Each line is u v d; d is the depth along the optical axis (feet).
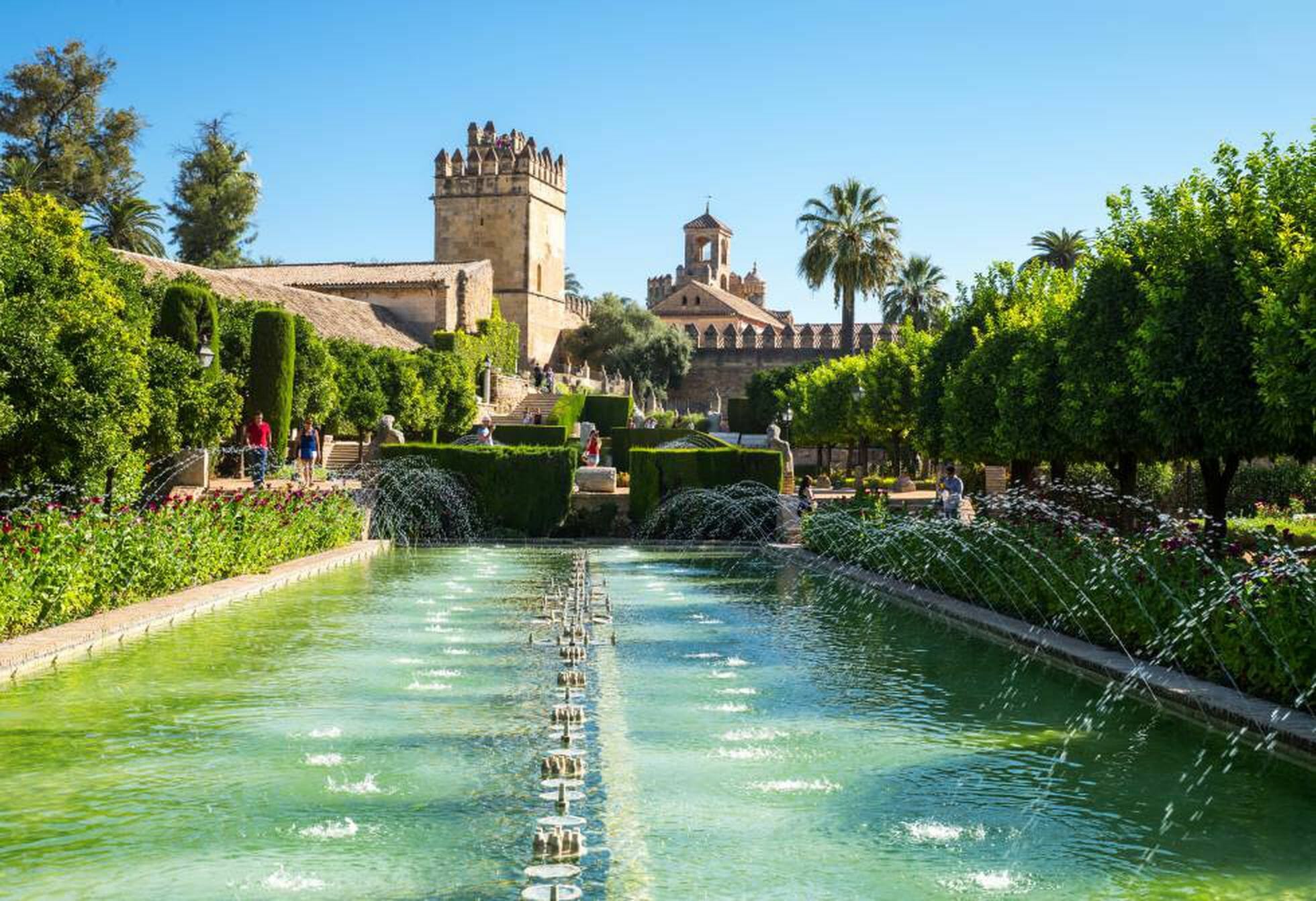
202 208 254.27
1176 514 104.68
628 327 302.66
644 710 35.14
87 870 21.18
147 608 50.72
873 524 76.43
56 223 76.89
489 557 90.48
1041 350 74.23
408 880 20.80
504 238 291.17
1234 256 51.72
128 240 215.92
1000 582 54.24
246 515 67.21
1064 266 235.40
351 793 26.03
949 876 21.33
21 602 41.73
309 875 20.97
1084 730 32.65
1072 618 45.65
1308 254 43.19
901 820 24.62
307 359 116.26
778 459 108.17
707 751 30.22
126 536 51.52
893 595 63.67
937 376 97.55
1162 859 22.27
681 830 23.85
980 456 85.97
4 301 55.93
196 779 26.94
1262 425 49.34
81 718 32.78
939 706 36.06
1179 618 38.60
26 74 217.15
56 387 56.59
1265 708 32.09
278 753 29.37
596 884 20.74
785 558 90.12
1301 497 110.22
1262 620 33.27
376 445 135.64
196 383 77.66
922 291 275.18
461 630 50.55
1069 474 109.09
